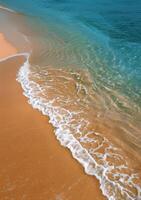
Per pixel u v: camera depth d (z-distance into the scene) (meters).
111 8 29.84
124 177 8.85
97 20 25.73
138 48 18.86
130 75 15.13
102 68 16.00
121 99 12.96
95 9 29.84
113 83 14.35
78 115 11.81
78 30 23.06
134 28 23.00
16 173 8.81
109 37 21.22
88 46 19.39
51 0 36.19
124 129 11.02
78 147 10.00
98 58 17.36
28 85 14.13
